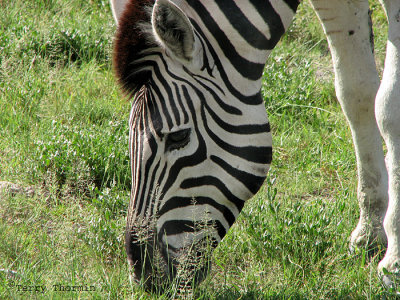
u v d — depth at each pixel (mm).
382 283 7234
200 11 6668
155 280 6836
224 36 6672
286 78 14438
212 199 6809
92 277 7602
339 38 8430
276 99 13602
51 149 10539
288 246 8484
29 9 17062
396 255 7129
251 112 6770
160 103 6535
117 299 7148
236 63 6727
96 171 10414
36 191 9398
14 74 13117
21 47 14227
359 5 8219
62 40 15164
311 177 11203
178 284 6879
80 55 15055
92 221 8688
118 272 7828
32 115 12273
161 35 6188
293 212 9055
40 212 9141
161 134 6504
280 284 7742
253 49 6809
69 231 8484
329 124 13188
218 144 6688
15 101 12336
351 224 9320
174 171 6602
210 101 6613
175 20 6148
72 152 10445
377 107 6891
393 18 6836
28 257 8062
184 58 6430
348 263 8242
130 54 6469
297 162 11555
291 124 13039
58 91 13094
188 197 6703
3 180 10086
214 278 7953
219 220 6949
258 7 6770
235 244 8695
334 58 8734
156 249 6730
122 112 12805
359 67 8516
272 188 10492
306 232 8617
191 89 6547
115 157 10609
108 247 8383
